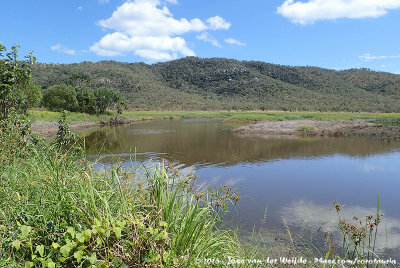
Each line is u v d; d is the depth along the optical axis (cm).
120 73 13200
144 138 2480
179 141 2261
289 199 829
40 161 400
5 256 228
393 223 650
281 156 1599
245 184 998
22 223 269
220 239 350
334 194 891
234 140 2341
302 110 10988
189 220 291
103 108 5812
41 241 252
